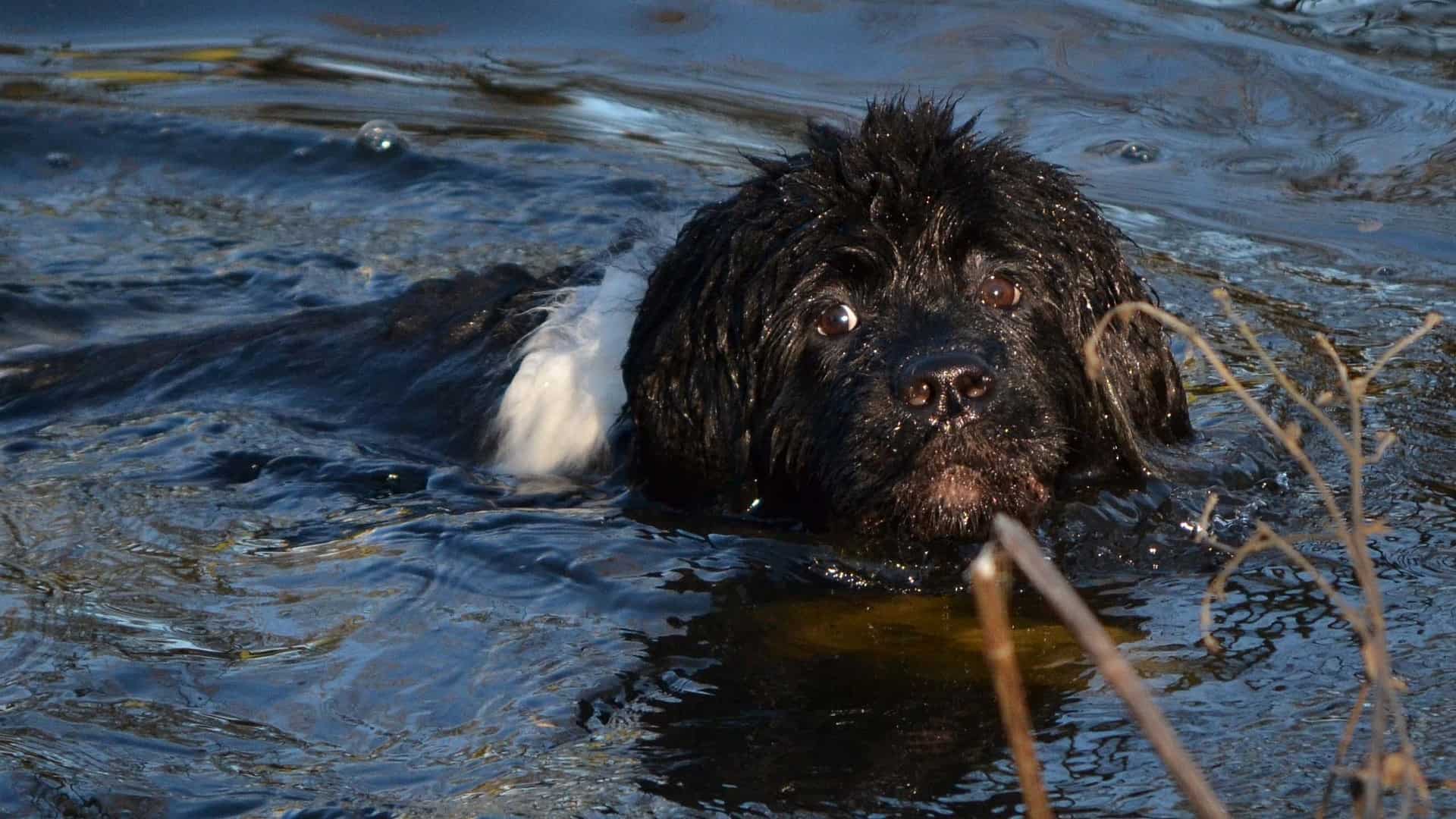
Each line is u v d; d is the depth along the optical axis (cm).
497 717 544
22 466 789
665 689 560
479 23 1538
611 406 799
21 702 559
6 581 659
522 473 793
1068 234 718
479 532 699
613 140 1268
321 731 539
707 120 1289
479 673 575
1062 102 1263
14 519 724
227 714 551
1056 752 503
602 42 1473
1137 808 466
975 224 695
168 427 834
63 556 685
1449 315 922
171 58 1459
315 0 1597
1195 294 959
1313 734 504
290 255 1109
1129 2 1461
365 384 877
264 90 1384
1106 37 1383
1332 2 1446
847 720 534
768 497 739
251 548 692
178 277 1078
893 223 696
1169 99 1265
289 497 753
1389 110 1227
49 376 910
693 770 504
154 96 1371
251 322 975
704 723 535
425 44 1490
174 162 1268
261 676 575
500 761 514
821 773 500
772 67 1391
